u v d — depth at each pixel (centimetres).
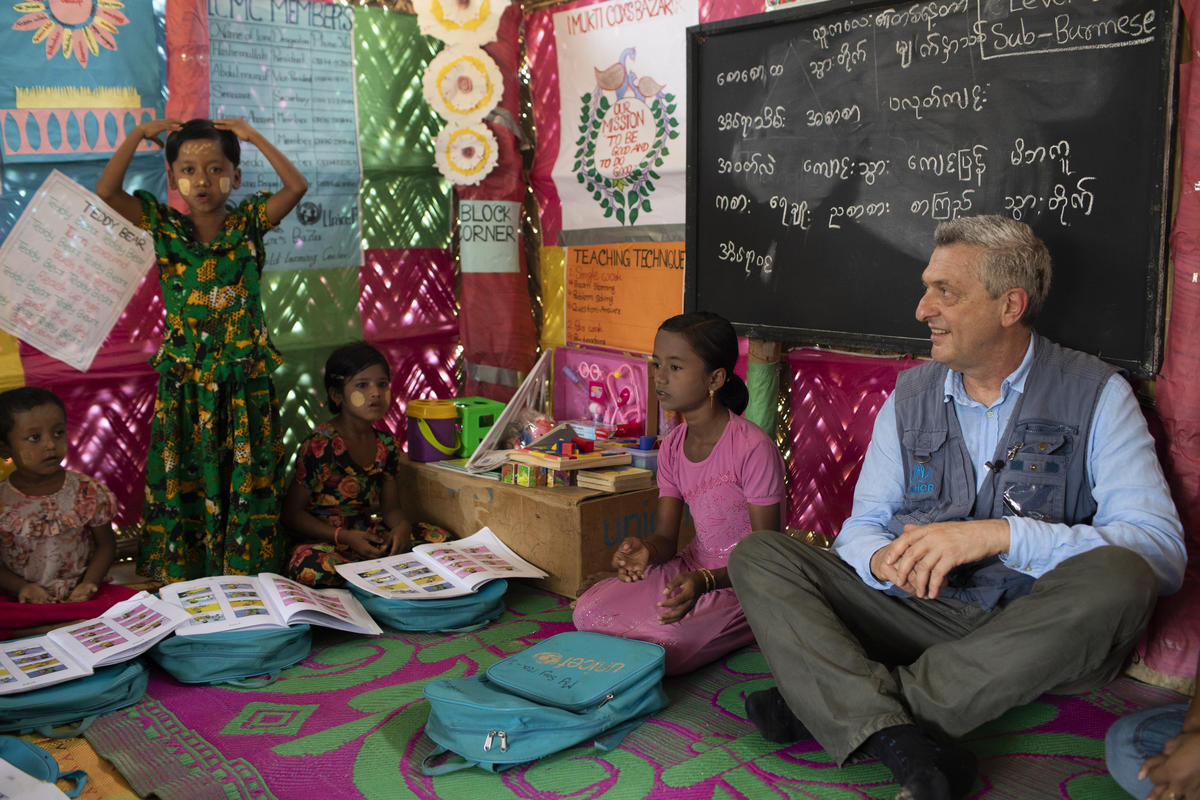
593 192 437
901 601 244
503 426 400
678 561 317
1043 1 283
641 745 243
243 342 351
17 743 225
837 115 337
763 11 362
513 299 461
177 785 224
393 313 459
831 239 344
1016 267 231
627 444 395
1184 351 256
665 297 413
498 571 340
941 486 250
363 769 231
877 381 358
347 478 376
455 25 432
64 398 374
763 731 238
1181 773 171
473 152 441
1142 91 265
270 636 284
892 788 221
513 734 228
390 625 323
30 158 354
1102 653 203
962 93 304
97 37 361
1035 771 226
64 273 365
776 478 297
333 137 427
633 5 407
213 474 347
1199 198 249
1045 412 240
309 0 412
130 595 327
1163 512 225
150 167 376
